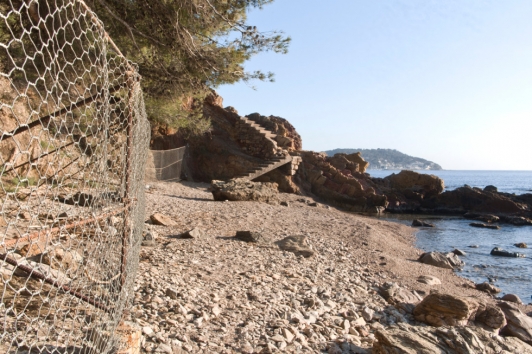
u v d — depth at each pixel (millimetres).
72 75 7781
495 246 19562
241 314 6113
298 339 5621
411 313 7562
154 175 25562
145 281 6695
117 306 3938
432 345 5273
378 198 33281
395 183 37844
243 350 5020
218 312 6008
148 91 13492
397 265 11469
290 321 6203
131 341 3914
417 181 36938
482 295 10312
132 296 5281
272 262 9281
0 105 1710
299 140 39250
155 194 19609
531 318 8023
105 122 2824
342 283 8680
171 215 14438
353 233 15133
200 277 7500
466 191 36125
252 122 34125
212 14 10328
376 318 7117
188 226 12742
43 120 2404
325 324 6312
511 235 23672
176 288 6602
